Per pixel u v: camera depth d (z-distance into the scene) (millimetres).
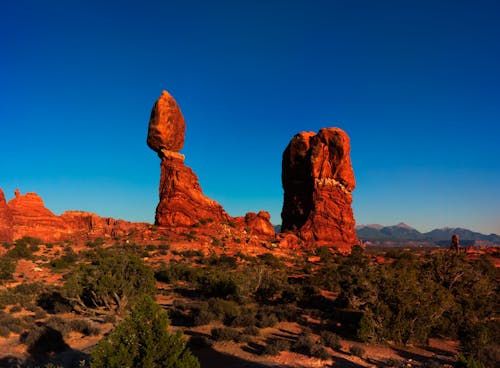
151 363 11172
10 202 72438
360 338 20859
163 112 72125
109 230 74375
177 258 56156
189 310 28750
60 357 18188
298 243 74562
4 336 21469
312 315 27562
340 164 78938
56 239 72625
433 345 21156
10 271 42375
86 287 28438
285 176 89812
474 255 66000
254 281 33906
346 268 41812
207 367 16562
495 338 20703
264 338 21359
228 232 70062
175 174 71625
